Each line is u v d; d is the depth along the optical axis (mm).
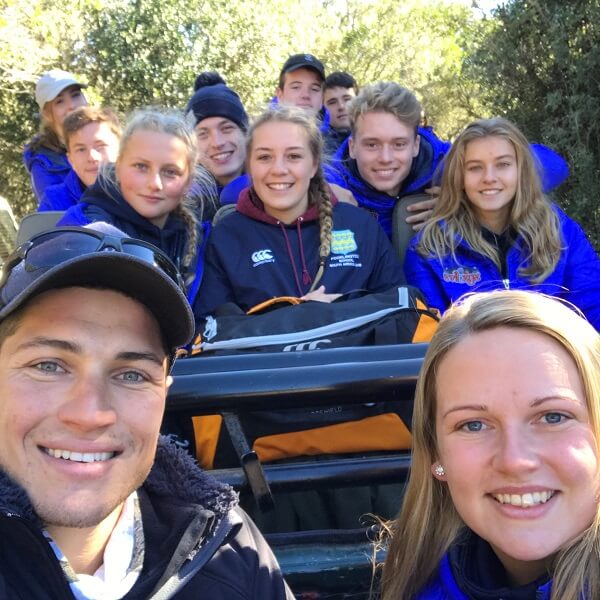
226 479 787
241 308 1223
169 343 593
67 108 2090
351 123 1528
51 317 535
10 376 536
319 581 721
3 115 5164
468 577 650
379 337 933
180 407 720
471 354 611
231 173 1853
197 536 588
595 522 588
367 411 885
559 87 3207
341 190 1458
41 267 533
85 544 574
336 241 1259
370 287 1279
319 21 8219
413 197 1506
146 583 573
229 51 5891
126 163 1269
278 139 1238
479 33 3531
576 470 578
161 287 550
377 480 783
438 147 1591
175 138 1282
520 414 585
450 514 681
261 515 842
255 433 871
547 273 1358
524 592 604
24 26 5047
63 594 542
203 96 1832
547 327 597
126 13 5617
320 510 864
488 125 1367
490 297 645
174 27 5691
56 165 2070
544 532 582
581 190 3035
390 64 8234
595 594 579
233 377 728
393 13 8281
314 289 1220
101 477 545
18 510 528
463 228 1383
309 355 784
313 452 885
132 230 1282
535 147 1576
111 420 537
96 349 538
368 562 726
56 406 531
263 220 1262
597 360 603
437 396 640
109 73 5660
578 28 3068
